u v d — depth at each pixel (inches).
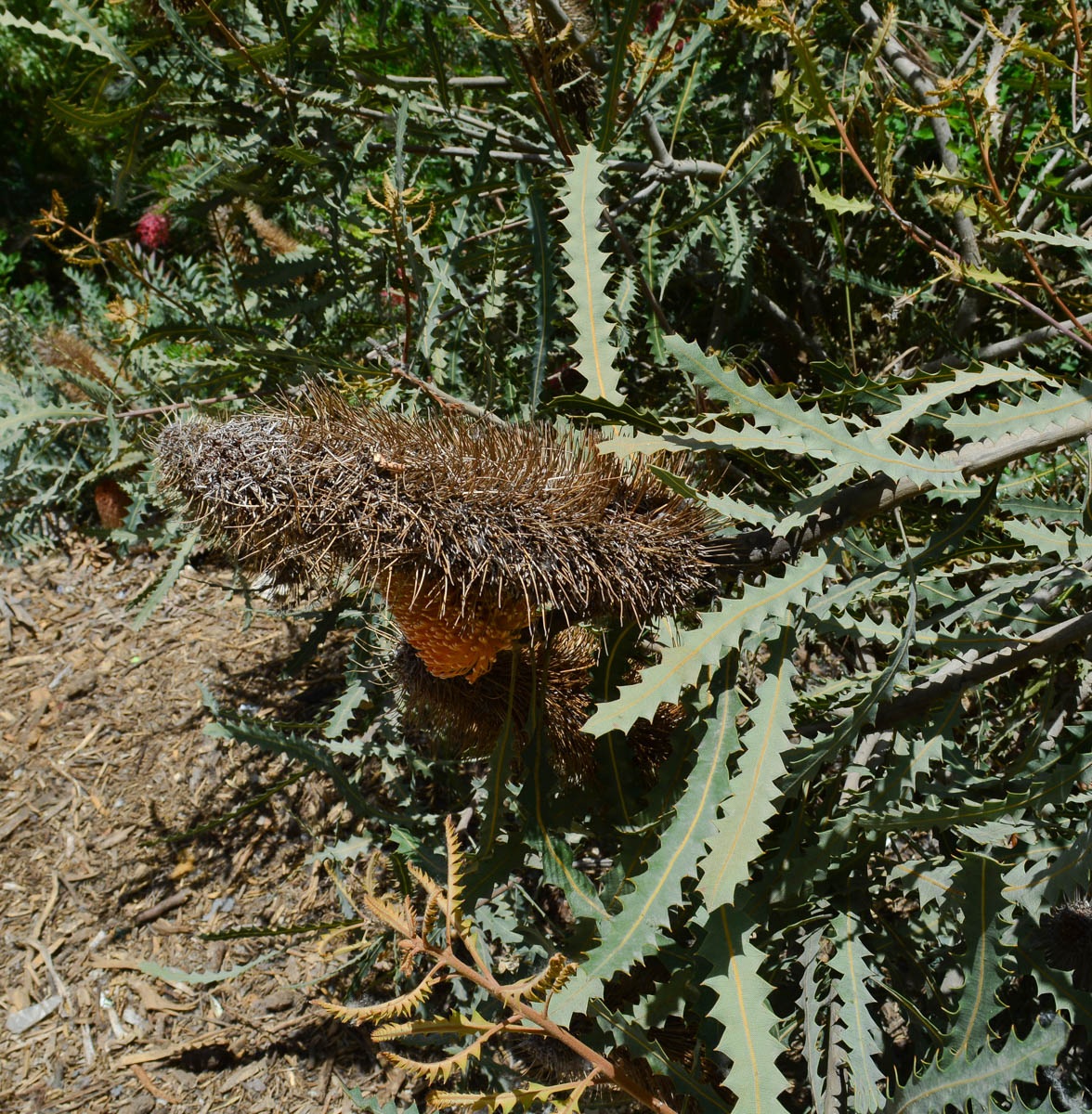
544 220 32.1
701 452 27.1
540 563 24.5
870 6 40.7
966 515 28.0
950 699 29.3
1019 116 42.1
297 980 48.7
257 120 37.1
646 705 23.8
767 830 24.2
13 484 36.2
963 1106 24.9
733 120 44.8
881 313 47.7
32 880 55.6
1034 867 27.6
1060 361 43.3
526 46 36.3
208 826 44.0
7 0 64.7
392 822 37.0
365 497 23.8
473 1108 22.5
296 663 40.4
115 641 67.6
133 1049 47.6
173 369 38.9
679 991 25.8
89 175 98.3
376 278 36.7
